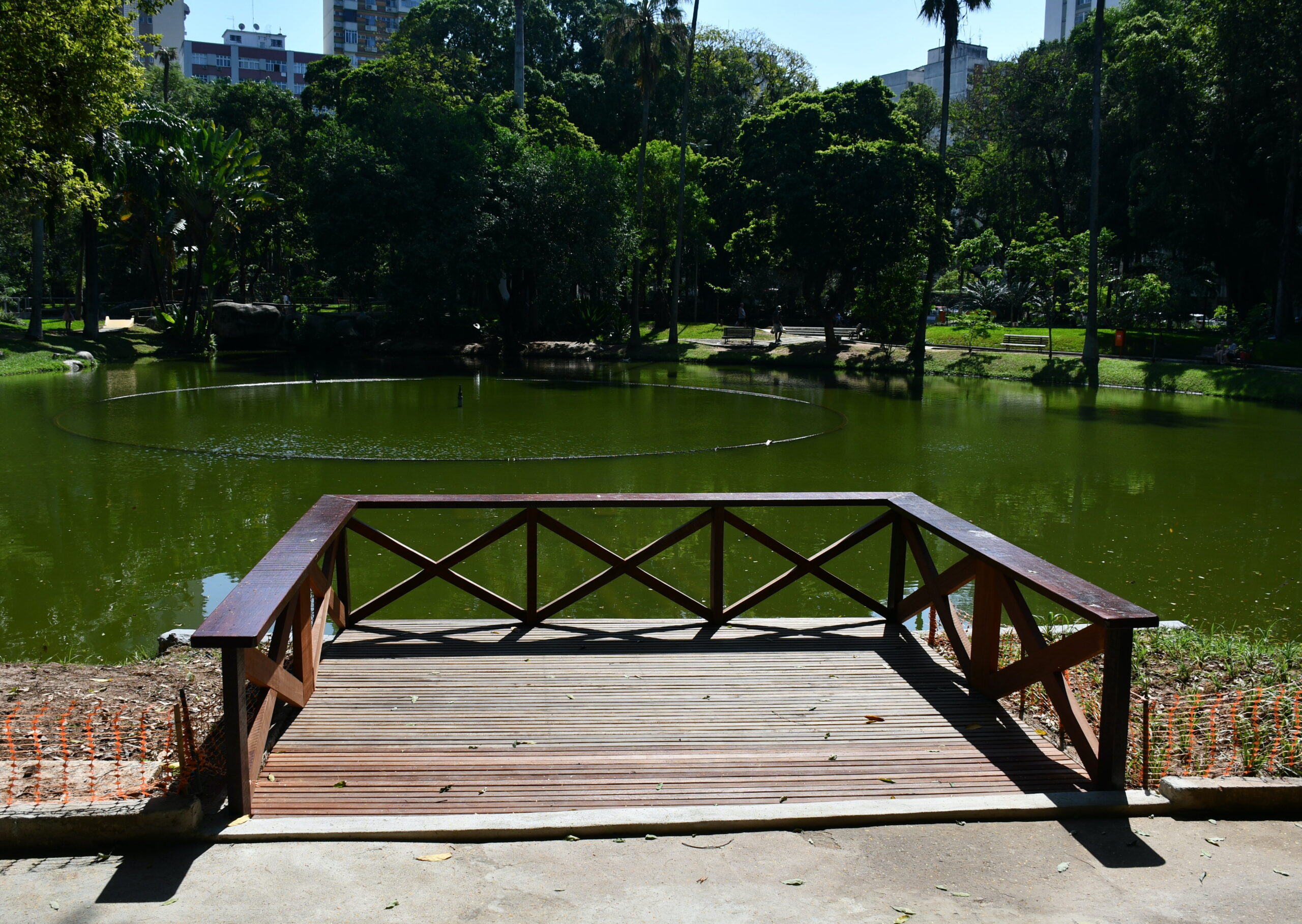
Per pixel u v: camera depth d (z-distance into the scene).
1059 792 3.89
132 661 6.86
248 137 53.44
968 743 4.51
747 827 3.62
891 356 39.12
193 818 3.46
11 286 49.28
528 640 5.96
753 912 3.08
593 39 63.25
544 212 40.25
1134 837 3.62
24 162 19.12
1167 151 35.84
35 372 29.41
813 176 38.75
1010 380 34.97
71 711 5.00
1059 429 21.45
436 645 5.85
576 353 41.47
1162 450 18.44
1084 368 34.09
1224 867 3.42
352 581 8.98
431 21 57.06
